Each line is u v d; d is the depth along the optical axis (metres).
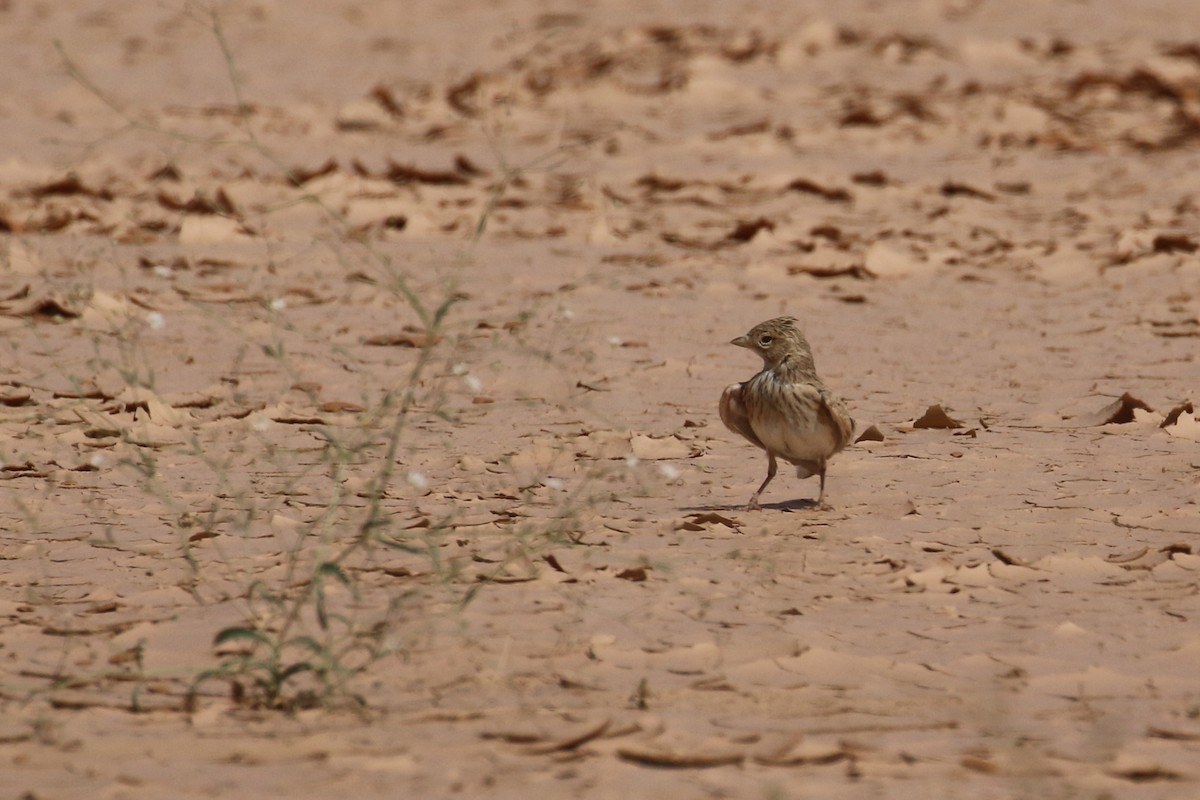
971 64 45.53
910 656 8.45
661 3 57.06
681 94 41.94
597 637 8.62
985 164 32.97
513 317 19.19
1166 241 23.98
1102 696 7.90
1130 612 9.25
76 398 14.90
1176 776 6.77
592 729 7.18
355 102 39.53
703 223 26.80
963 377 16.80
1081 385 16.36
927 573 9.85
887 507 11.61
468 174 31.75
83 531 10.83
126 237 23.91
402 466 12.89
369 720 7.41
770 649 8.48
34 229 24.39
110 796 6.42
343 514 11.24
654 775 6.74
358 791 6.51
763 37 48.91
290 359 17.14
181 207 26.31
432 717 7.45
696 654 8.41
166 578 9.74
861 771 6.81
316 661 8.14
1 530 10.84
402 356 17.42
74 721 7.37
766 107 40.28
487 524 10.98
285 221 26.05
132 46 49.44
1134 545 10.63
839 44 48.44
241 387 15.80
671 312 20.23
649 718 7.43
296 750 7.00
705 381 16.56
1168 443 13.77
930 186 29.80
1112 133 36.16
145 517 11.21
